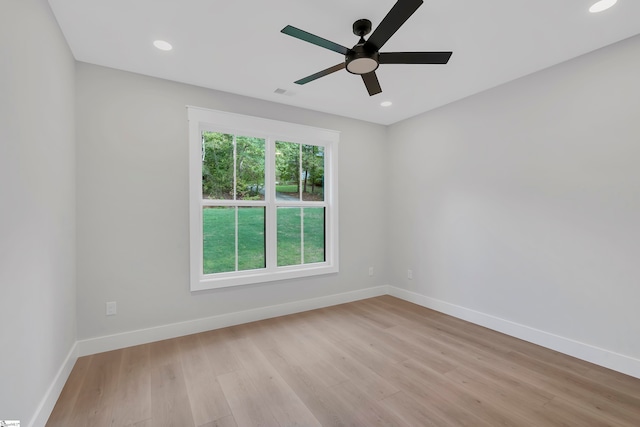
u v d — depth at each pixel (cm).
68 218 226
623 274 225
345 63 190
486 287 317
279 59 250
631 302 221
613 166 229
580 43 227
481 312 322
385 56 182
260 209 351
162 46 230
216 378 219
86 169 252
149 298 279
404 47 230
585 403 190
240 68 266
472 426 170
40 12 169
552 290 265
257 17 195
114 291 263
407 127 411
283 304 354
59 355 201
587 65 241
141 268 275
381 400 194
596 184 238
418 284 397
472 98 328
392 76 280
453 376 222
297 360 246
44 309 174
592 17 195
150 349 264
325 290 387
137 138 273
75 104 247
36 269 162
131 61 252
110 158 262
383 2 180
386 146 445
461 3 181
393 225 435
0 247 125
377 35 166
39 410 164
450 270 355
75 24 201
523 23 201
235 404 190
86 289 253
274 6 184
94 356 250
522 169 285
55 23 195
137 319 273
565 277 256
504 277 301
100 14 191
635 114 218
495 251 309
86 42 223
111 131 262
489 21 199
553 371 229
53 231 191
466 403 191
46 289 178
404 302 406
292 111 359
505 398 196
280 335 296
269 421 175
